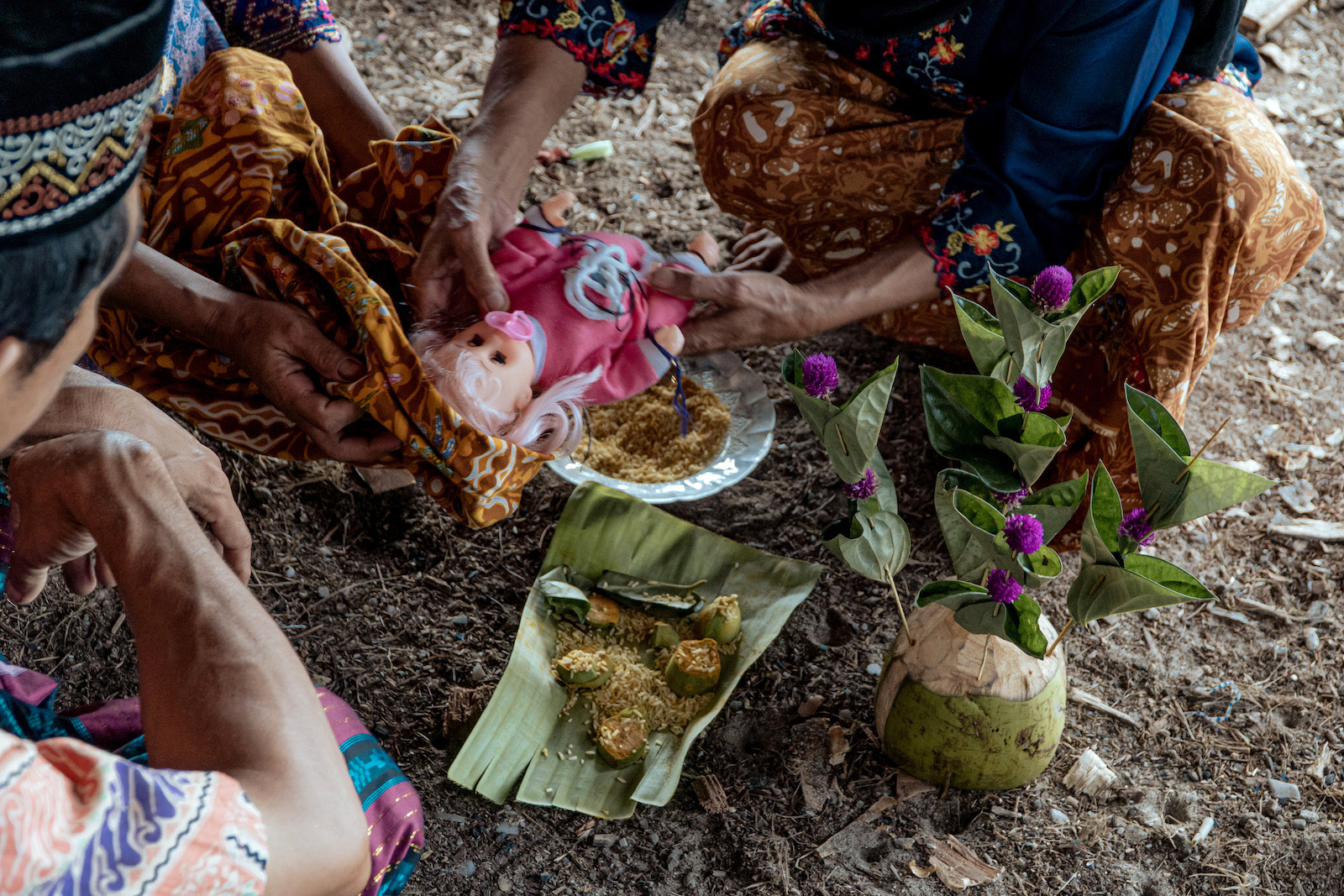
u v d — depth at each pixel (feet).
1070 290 4.21
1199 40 6.37
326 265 4.93
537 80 6.15
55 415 3.56
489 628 6.48
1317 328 9.01
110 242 2.02
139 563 2.86
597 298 5.85
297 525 6.79
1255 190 5.99
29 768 2.00
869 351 8.41
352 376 4.88
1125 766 6.05
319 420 4.91
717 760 5.94
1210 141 6.02
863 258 7.51
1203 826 5.76
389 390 4.85
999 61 6.46
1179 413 6.56
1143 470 4.38
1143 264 6.23
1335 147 10.61
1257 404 8.36
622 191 9.47
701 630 6.22
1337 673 6.59
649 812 5.70
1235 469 4.15
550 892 5.34
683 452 7.34
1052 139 6.22
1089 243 6.61
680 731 5.91
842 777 5.90
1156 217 6.15
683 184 9.64
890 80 7.02
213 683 2.61
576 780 5.65
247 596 2.83
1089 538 4.48
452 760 5.85
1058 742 5.98
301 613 6.39
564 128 10.05
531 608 6.35
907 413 8.02
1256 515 7.55
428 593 6.62
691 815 5.70
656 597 6.42
